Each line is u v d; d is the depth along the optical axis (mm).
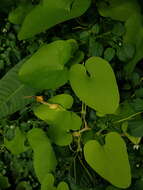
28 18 465
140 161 545
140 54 509
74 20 544
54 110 515
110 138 476
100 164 466
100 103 450
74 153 546
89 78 467
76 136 542
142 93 515
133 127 496
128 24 515
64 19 471
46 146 515
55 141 516
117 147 471
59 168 564
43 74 477
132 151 542
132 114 507
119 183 460
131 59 512
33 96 537
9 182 636
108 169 464
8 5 561
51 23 468
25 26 465
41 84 486
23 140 573
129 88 523
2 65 584
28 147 572
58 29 551
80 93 460
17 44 578
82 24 539
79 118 513
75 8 477
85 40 530
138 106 504
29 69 471
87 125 538
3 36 582
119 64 531
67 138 519
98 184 562
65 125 511
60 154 556
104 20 531
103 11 519
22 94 544
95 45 516
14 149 576
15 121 580
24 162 612
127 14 517
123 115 512
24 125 575
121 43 518
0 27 582
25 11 545
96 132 530
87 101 454
